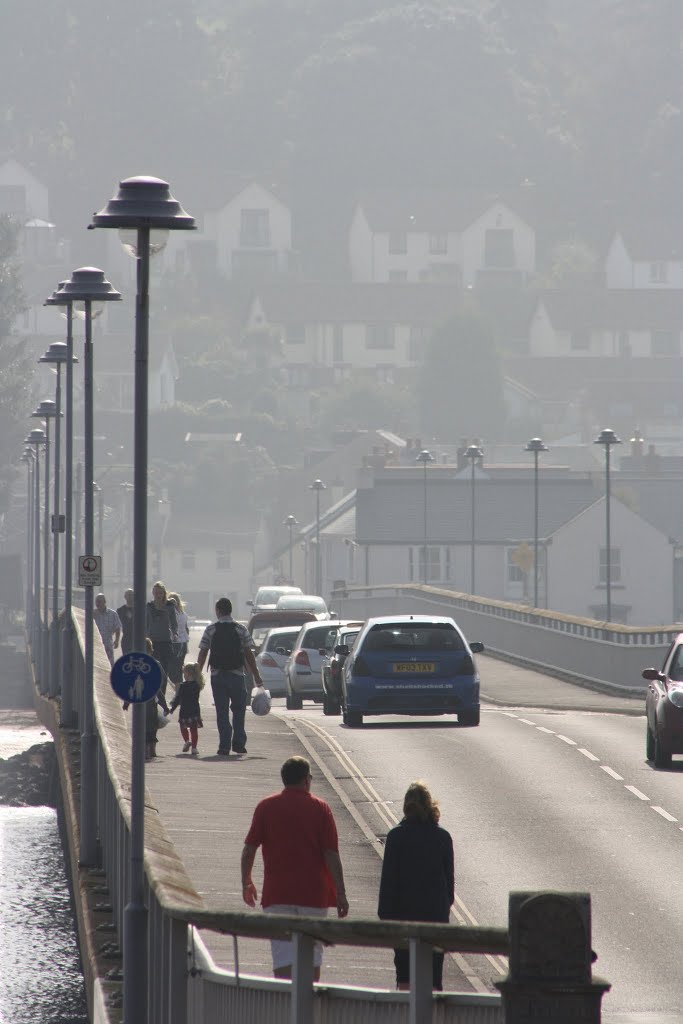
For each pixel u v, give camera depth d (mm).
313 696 148750
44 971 85875
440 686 114188
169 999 41344
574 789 86438
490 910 58594
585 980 24641
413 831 43219
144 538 48250
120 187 48562
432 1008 29547
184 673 97000
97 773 81000
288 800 43062
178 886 42594
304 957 32531
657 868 66625
